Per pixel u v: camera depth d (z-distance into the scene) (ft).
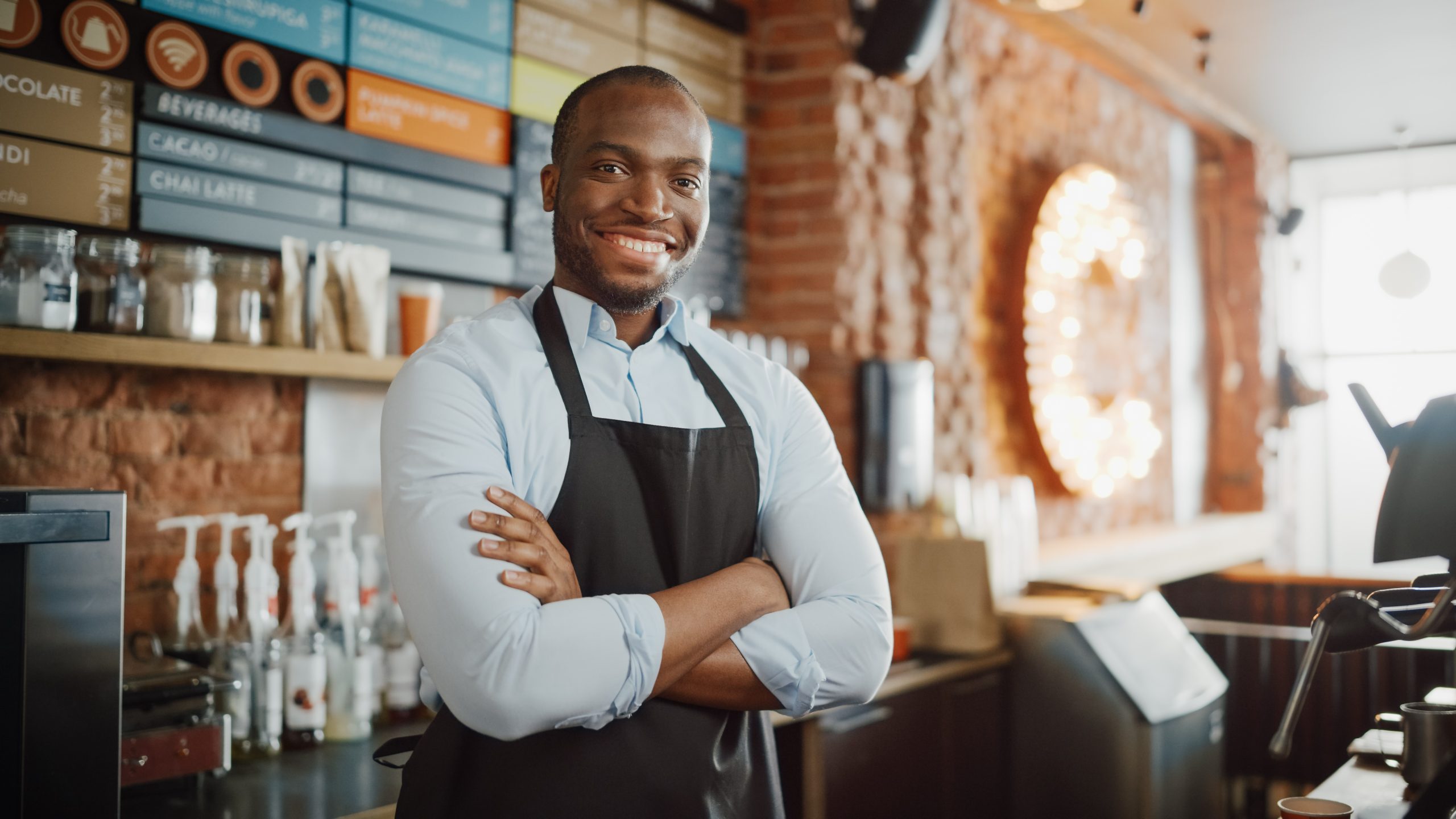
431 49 8.58
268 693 6.73
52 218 6.59
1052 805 10.62
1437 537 4.48
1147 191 19.13
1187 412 20.57
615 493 4.29
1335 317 25.46
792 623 4.31
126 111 6.90
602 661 3.82
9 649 4.81
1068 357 15.26
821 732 8.52
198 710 6.04
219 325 6.82
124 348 6.25
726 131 11.05
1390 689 12.57
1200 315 21.36
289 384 7.73
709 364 4.81
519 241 9.19
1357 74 18.17
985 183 14.32
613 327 4.52
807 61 11.25
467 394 4.12
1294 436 23.17
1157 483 19.19
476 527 3.84
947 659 10.28
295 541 7.30
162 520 7.13
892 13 10.37
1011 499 12.10
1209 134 21.16
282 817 5.57
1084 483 15.55
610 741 4.09
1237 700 13.41
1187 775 10.73
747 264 11.34
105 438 6.89
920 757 9.61
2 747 4.79
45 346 5.93
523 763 4.06
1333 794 5.97
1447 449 4.41
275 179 7.59
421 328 7.84
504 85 9.11
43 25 6.59
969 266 12.81
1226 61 17.58
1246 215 21.67
